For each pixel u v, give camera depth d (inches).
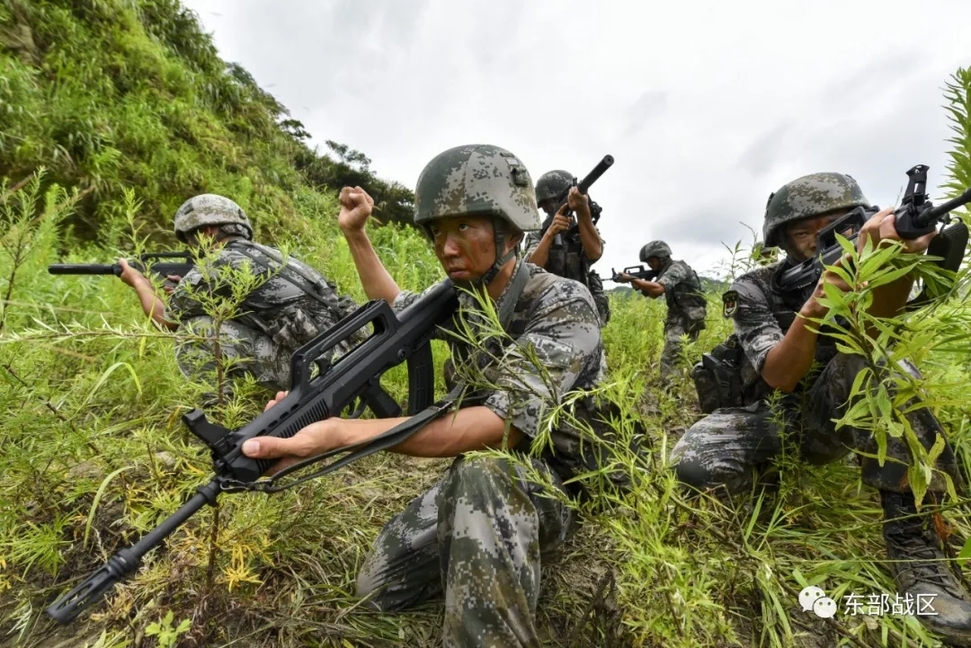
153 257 115.5
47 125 224.8
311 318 110.0
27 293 102.2
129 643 52.9
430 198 59.7
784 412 83.6
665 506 47.4
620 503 47.2
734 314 89.4
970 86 51.6
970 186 54.1
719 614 46.2
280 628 57.1
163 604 57.0
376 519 81.6
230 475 46.7
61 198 179.0
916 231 47.1
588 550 74.7
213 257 64.2
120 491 61.7
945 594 59.3
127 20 337.7
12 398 60.9
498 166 60.2
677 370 145.5
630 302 254.7
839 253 70.4
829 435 78.2
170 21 390.6
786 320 87.0
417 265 201.8
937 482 61.8
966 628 56.1
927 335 34.9
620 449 54.6
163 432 69.5
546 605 64.8
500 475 53.9
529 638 50.0
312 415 52.1
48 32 280.1
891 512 66.1
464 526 51.4
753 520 61.9
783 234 90.5
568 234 160.6
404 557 63.4
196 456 62.1
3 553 59.7
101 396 83.0
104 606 59.4
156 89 323.6
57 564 62.3
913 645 55.0
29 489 63.2
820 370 82.7
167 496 55.2
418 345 64.0
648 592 45.9
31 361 67.4
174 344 73.3
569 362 58.5
